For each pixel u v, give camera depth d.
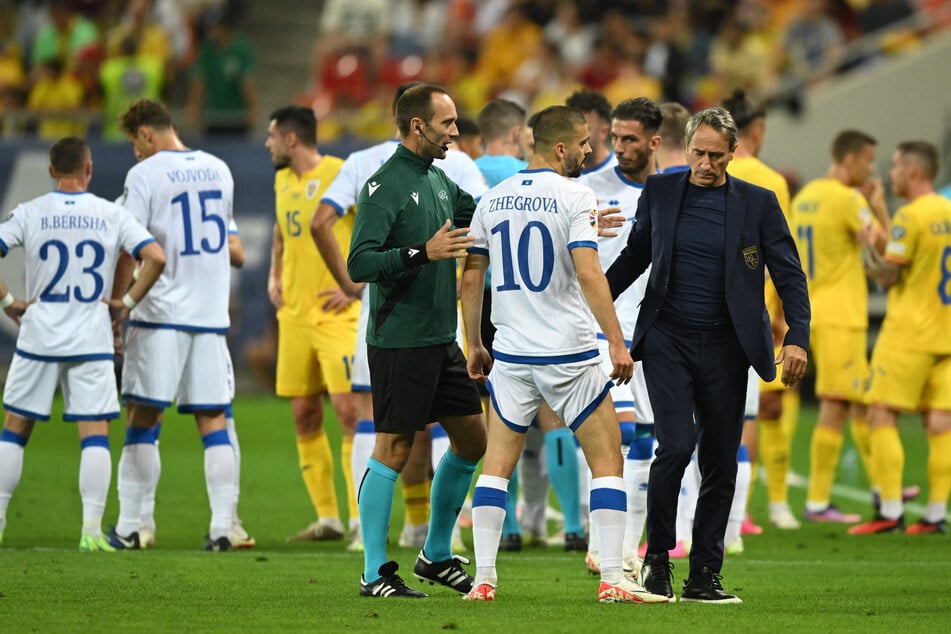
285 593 24.91
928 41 71.88
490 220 23.86
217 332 32.03
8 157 64.25
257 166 64.88
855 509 42.66
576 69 73.75
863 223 38.56
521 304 23.55
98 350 31.09
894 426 37.84
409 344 24.11
